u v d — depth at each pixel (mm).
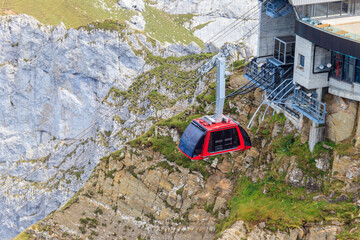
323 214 56469
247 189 67500
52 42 183750
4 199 170750
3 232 167375
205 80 137750
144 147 85000
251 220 61281
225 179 73188
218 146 50625
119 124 165750
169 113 147375
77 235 91188
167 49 191875
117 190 87938
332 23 57500
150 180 82812
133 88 173125
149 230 81500
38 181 173375
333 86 57500
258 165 67812
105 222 88562
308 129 61625
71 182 161750
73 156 171750
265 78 67875
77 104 180250
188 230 75375
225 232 62094
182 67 164875
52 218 94250
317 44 55188
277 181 63000
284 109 66125
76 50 182250
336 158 57750
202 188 75938
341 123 57750
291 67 64750
